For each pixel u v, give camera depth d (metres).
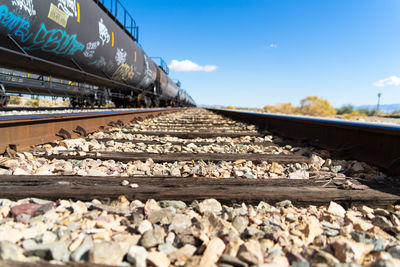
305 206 1.84
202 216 1.59
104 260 1.06
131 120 7.93
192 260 1.11
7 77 7.32
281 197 1.83
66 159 2.91
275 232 1.33
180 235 1.30
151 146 4.01
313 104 45.94
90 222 1.39
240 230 1.42
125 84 12.60
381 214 1.70
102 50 8.72
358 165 2.83
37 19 5.59
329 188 2.04
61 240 1.21
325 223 1.52
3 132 2.82
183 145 4.11
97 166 2.70
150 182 2.06
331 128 3.92
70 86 9.64
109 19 9.27
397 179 2.38
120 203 1.70
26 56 6.07
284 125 5.80
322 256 1.14
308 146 4.31
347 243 1.20
